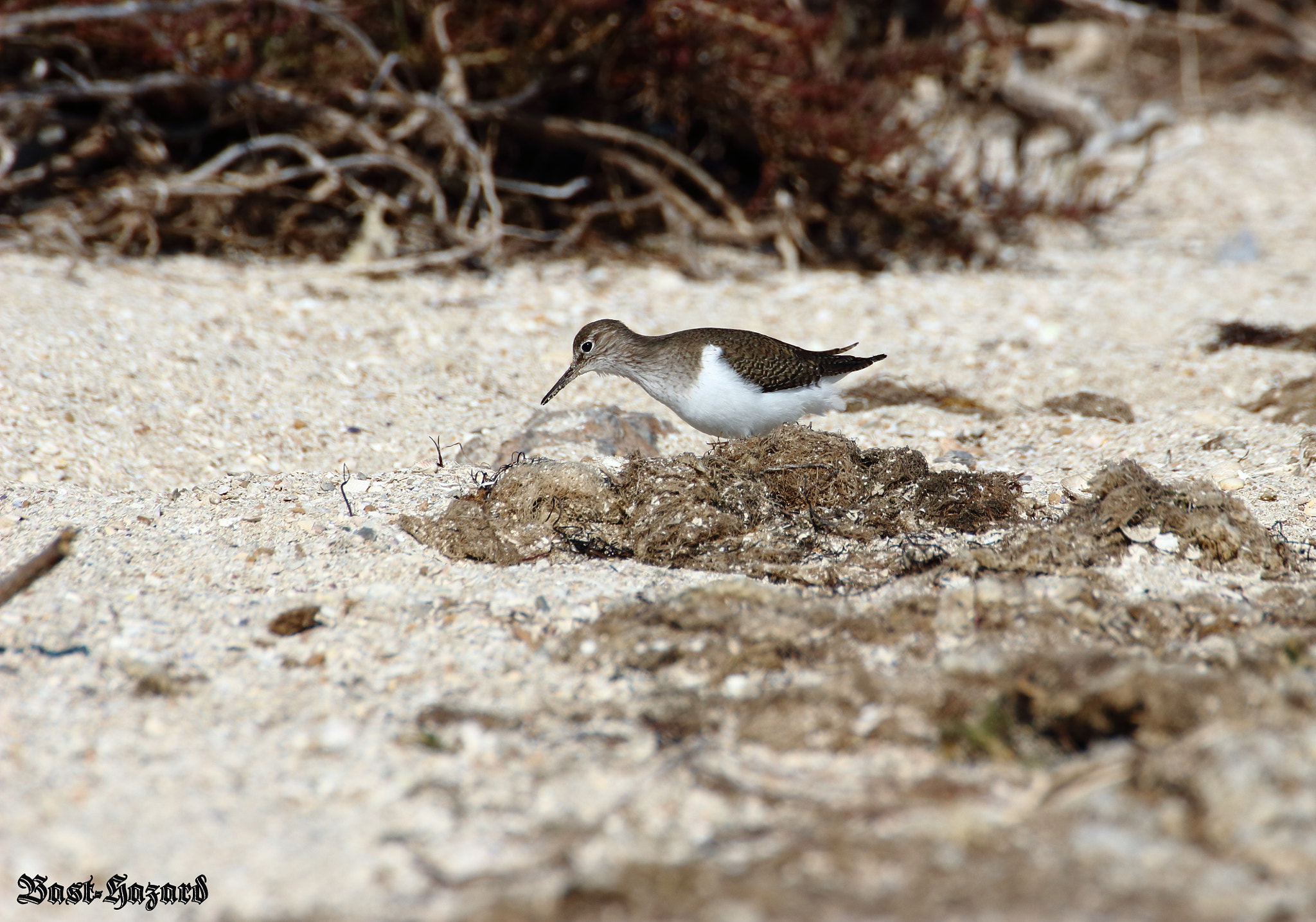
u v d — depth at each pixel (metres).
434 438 15.97
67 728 9.61
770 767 8.98
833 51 27.95
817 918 7.20
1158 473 14.84
